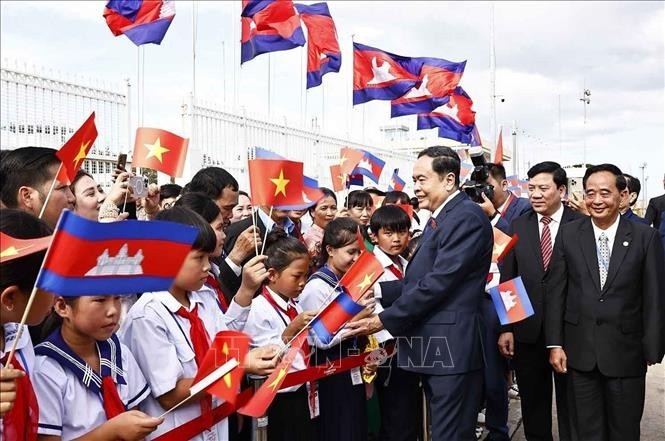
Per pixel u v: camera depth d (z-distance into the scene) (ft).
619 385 13.35
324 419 12.64
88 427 7.22
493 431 16.34
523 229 16.19
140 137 13.44
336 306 10.23
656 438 17.81
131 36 20.52
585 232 13.96
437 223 12.48
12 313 6.01
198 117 31.99
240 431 12.00
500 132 33.32
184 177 30.45
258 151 13.29
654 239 13.35
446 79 33.81
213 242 8.95
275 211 15.98
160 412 8.70
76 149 8.86
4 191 8.60
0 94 22.62
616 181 13.50
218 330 9.80
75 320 7.04
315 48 30.30
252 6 24.84
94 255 5.47
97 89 26.55
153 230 5.84
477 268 12.12
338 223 13.17
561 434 15.25
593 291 13.56
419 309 11.69
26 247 6.04
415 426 14.35
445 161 12.53
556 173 15.80
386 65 31.99
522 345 15.84
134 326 8.64
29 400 6.52
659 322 13.08
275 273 11.50
